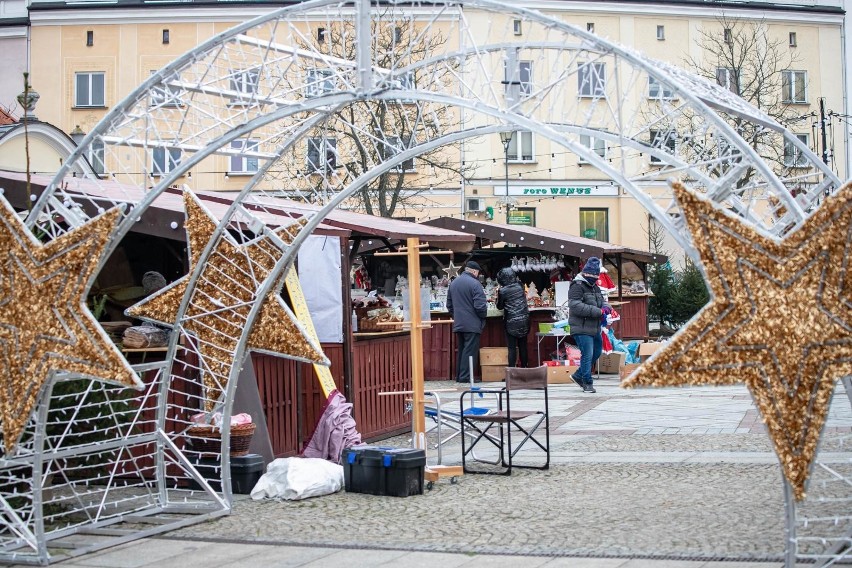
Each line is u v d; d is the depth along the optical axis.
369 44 8.08
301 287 12.70
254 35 29.06
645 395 18.09
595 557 7.20
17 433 7.98
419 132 24.88
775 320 6.37
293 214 13.26
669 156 7.41
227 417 9.22
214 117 8.38
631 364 19.97
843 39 42.19
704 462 11.06
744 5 41.03
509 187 40.75
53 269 7.99
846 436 12.13
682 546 7.43
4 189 11.07
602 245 25.55
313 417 12.20
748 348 6.40
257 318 9.00
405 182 36.38
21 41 39.19
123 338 10.55
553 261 25.41
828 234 6.32
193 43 38.81
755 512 8.52
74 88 39.03
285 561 7.47
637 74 7.77
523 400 17.62
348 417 11.77
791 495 6.41
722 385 6.43
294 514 9.16
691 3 40.19
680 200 6.43
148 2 38.66
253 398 10.93
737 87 34.75
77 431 9.48
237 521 8.94
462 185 40.00
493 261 26.03
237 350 9.00
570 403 17.08
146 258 12.58
